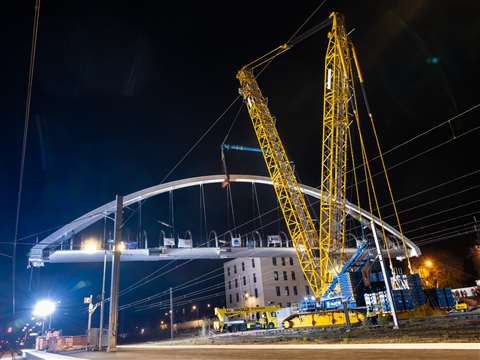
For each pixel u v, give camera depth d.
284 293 91.38
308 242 47.22
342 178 43.84
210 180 78.75
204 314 117.38
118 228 28.09
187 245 69.56
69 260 64.06
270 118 47.69
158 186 74.81
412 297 31.86
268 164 48.44
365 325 26.91
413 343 11.66
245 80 47.03
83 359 19.53
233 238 72.12
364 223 49.47
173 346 27.36
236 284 99.94
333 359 9.35
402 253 82.31
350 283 36.41
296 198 48.03
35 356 33.47
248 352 14.27
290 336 24.02
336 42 39.72
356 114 39.09
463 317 24.25
